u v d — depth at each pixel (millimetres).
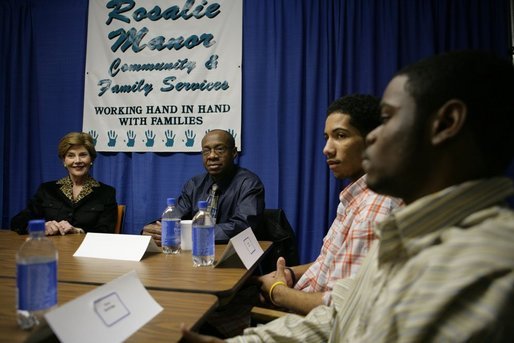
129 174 2887
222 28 2705
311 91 2588
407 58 2523
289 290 1103
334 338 708
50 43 2943
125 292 679
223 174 2146
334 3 2582
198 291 900
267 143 2658
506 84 455
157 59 2799
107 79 2869
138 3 2816
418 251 456
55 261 649
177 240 1361
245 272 1093
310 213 2592
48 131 2941
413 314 392
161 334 634
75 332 560
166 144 2797
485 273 365
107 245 1282
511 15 2393
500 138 450
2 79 3000
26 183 2969
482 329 351
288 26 2621
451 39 2453
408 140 484
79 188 2203
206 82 2734
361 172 1118
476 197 447
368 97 1105
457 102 449
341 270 965
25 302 616
